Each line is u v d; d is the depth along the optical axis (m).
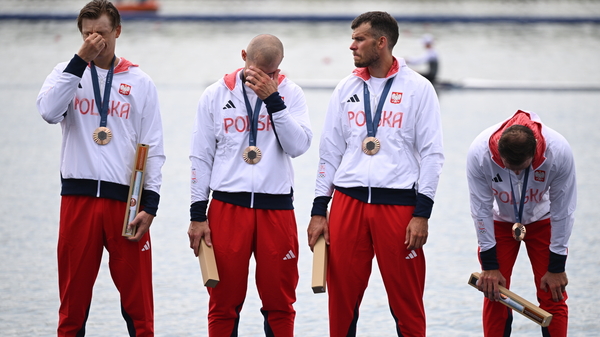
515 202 16.09
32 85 66.69
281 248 15.84
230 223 15.73
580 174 37.78
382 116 15.91
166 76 72.81
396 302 16.03
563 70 80.38
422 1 139.38
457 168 39.81
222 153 16.00
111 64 15.78
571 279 23.05
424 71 72.88
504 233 16.81
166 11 121.50
